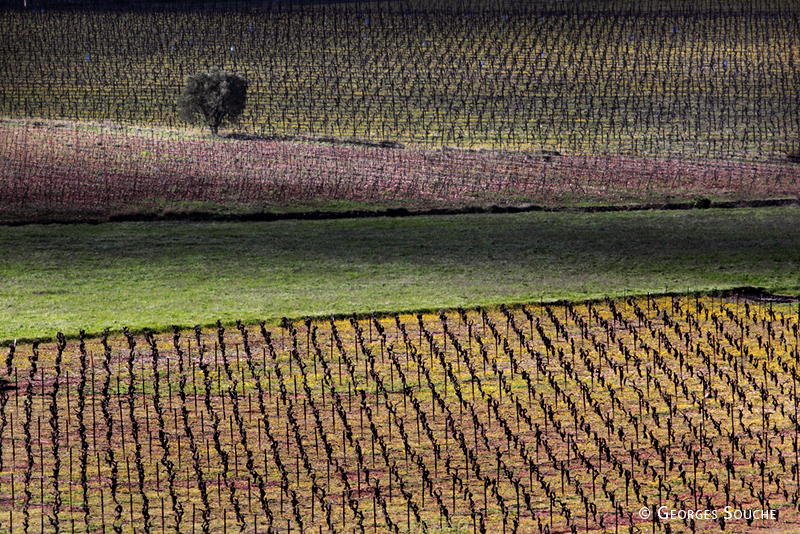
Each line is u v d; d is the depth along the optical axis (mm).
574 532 73312
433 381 107562
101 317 131250
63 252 170125
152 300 141000
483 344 120750
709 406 100375
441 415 97750
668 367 112562
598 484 82875
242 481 83125
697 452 86062
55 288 147750
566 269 159000
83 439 88250
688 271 157000
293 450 89312
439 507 78750
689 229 187625
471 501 79500
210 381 106375
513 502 79500
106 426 94188
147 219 198250
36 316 131750
